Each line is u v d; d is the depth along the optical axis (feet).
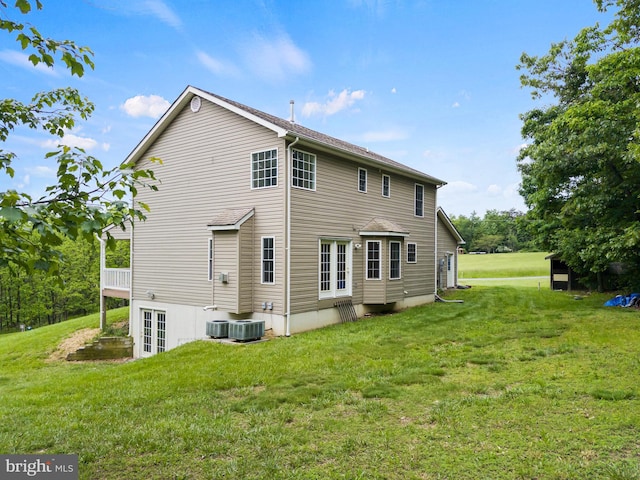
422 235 58.59
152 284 47.42
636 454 12.80
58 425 16.71
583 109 40.19
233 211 40.14
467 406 17.30
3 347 49.47
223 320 38.06
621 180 44.14
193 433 15.30
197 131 43.86
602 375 21.04
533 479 11.64
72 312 124.77
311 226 39.83
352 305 45.03
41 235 6.78
